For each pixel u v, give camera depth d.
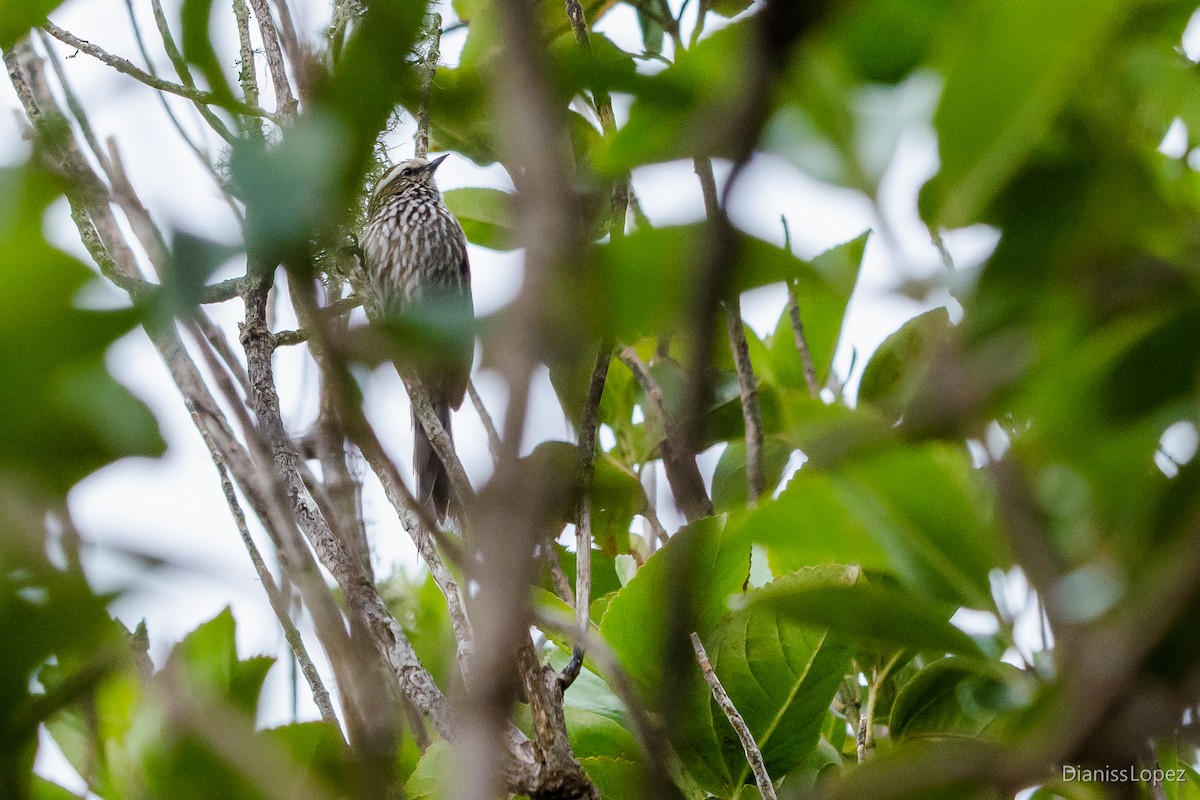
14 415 2.04
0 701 2.45
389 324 2.15
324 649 3.57
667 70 2.31
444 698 4.39
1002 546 3.17
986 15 2.13
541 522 2.08
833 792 2.68
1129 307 2.47
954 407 2.63
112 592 2.38
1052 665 3.06
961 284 2.54
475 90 2.30
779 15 1.88
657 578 5.20
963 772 2.46
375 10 1.98
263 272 2.19
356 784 3.25
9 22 2.54
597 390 4.50
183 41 2.27
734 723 5.10
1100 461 2.55
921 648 3.17
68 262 2.02
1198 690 2.15
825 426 3.29
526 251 2.02
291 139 1.92
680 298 2.02
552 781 4.48
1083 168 2.53
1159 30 2.56
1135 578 2.42
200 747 3.25
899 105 2.40
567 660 6.43
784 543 3.51
